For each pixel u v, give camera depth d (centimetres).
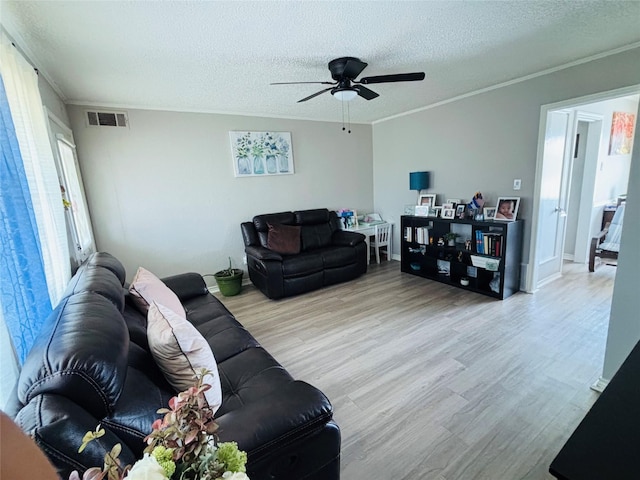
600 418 83
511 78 322
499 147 352
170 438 60
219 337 196
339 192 514
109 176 343
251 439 99
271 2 166
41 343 93
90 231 330
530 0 177
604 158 441
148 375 124
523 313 299
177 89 301
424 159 444
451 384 204
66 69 237
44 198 173
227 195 416
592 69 270
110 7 163
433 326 284
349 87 259
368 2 171
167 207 379
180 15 174
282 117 444
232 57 234
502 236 330
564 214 376
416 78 236
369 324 296
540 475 141
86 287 144
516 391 194
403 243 452
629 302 180
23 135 154
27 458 35
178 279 276
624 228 179
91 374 84
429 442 161
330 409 114
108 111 335
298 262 381
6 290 116
